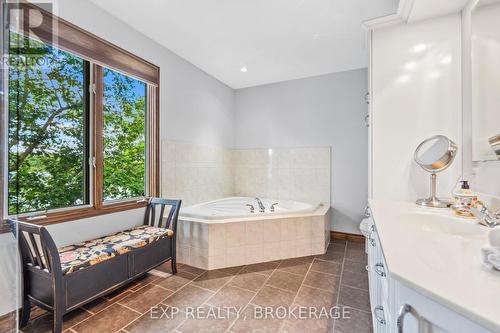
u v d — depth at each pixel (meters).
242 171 4.02
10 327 1.01
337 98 3.39
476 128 1.40
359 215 3.25
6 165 0.98
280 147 3.76
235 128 4.08
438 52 1.69
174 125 2.84
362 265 2.45
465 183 1.35
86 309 1.69
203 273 2.28
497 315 0.43
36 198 1.70
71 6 1.79
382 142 1.85
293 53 2.82
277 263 2.51
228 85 3.91
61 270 1.40
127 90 2.40
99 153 2.07
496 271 0.62
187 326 1.52
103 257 1.63
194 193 3.16
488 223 1.06
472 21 1.46
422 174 1.73
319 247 2.74
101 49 2.02
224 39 2.52
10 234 1.00
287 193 3.70
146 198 2.50
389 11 2.03
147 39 2.47
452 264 0.67
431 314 0.55
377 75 1.86
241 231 2.46
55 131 1.81
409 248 0.80
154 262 2.07
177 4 1.97
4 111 0.95
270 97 3.84
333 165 3.41
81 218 1.92
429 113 1.72
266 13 2.08
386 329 0.89
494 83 1.22
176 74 2.86
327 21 2.19
